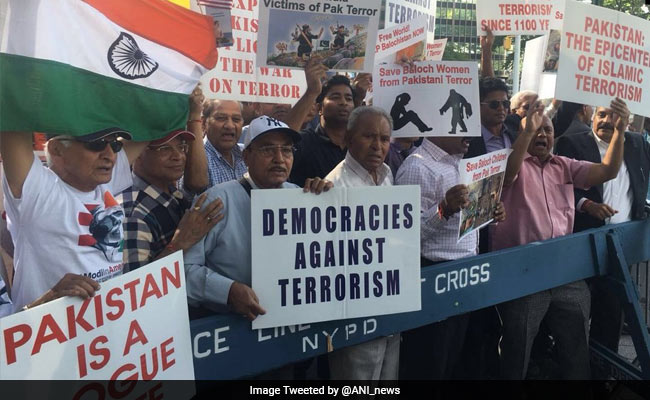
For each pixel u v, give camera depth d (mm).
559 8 4246
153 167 2305
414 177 2926
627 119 3537
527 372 3816
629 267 3879
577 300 3447
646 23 3602
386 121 2635
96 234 2002
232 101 3277
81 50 1932
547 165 3529
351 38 2902
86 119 1938
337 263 2391
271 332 2303
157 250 2285
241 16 3465
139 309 1924
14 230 1874
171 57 2266
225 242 2281
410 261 2535
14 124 1768
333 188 2354
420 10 4281
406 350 3168
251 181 2357
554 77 4500
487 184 2916
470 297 2947
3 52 1763
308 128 3629
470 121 3016
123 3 2074
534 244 3238
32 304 1746
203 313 2436
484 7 4289
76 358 1766
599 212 3738
